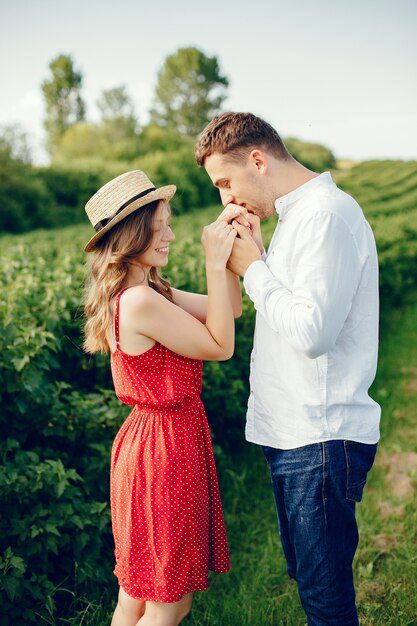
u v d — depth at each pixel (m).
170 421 2.03
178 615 2.09
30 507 2.60
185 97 52.47
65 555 2.66
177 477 2.00
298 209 1.88
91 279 2.10
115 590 2.71
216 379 3.89
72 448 3.11
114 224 1.98
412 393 5.32
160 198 2.00
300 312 1.73
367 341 1.90
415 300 8.90
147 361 2.01
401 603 2.62
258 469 3.96
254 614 2.58
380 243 9.89
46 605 2.39
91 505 2.73
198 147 2.05
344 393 1.87
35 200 27.25
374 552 3.08
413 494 3.64
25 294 3.68
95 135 39.50
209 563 2.18
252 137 1.94
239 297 2.24
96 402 3.19
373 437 1.93
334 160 35.72
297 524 1.95
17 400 2.91
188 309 2.29
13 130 30.05
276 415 1.95
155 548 2.01
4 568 2.34
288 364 1.90
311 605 1.98
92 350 2.18
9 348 2.91
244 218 2.04
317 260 1.75
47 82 48.94
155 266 2.08
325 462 1.87
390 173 25.66
